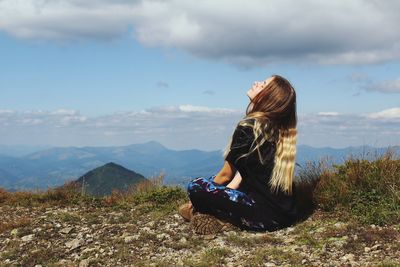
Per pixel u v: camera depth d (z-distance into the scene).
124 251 2.57
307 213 3.00
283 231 2.72
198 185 2.77
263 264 2.25
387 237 2.45
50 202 4.18
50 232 3.06
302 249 2.42
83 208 3.96
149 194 4.07
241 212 2.70
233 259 2.35
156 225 3.07
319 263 2.24
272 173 2.62
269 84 2.64
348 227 2.65
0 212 3.84
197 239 2.70
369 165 3.29
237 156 2.63
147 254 2.54
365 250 2.34
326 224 2.78
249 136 2.59
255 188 2.69
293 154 2.63
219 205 2.74
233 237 2.61
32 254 2.64
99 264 2.44
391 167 3.18
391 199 2.88
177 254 2.51
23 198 4.29
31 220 3.45
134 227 3.06
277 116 2.60
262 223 2.70
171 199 3.97
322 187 3.19
